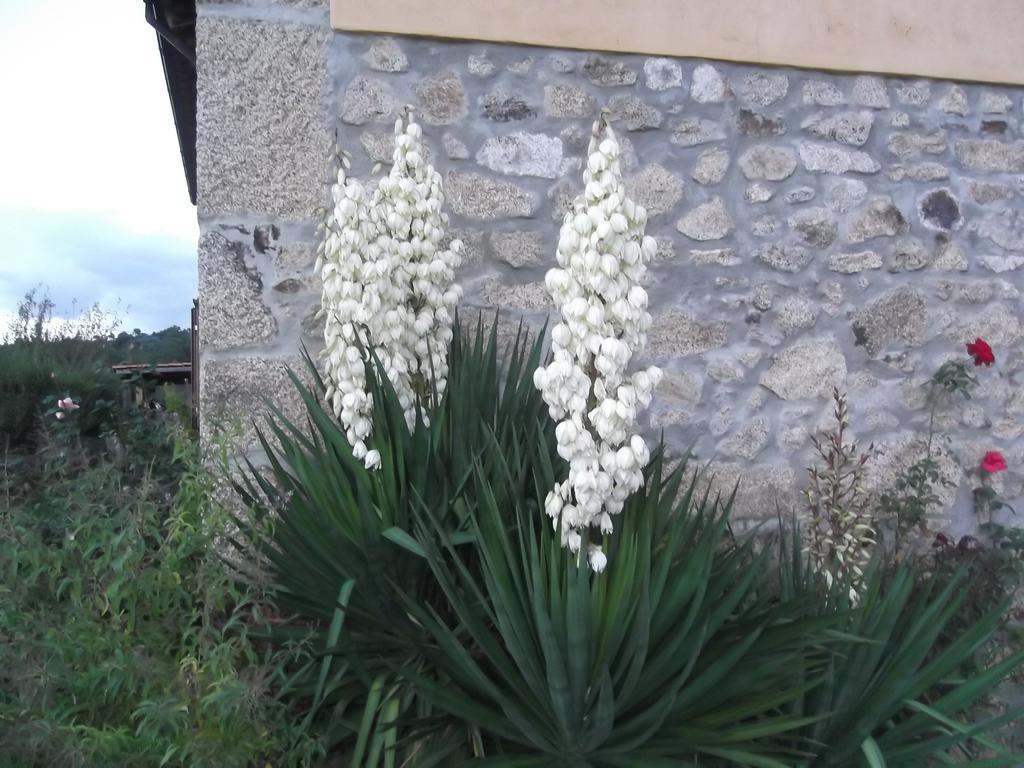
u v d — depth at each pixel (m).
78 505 2.79
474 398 3.00
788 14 4.03
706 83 3.97
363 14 3.54
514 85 3.76
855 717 2.71
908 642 2.75
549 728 2.46
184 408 4.79
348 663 2.68
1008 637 3.68
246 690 2.25
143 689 2.39
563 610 2.42
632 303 2.32
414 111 3.65
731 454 4.03
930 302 4.27
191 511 2.78
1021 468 4.41
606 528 2.37
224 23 3.45
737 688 2.48
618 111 3.87
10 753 2.22
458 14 3.65
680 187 3.95
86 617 2.49
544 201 3.80
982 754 3.39
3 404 5.75
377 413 2.78
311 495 2.80
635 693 2.44
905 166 4.23
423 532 2.55
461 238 3.73
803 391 4.12
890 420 4.23
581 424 2.31
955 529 4.30
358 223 2.80
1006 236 4.38
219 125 3.46
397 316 2.85
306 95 3.53
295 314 3.54
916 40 4.19
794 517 3.35
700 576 2.50
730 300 4.02
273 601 2.76
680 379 3.98
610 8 3.82
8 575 2.54
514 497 2.66
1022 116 4.39
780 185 4.07
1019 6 4.34
